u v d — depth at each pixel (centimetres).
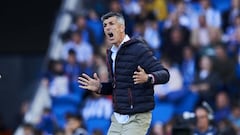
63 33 5606
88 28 5450
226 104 4481
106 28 2466
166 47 5050
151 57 2441
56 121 5075
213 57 4728
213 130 3491
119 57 2470
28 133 5047
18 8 6581
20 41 6569
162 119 4675
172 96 4703
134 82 2400
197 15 5159
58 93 5266
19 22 6581
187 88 4706
